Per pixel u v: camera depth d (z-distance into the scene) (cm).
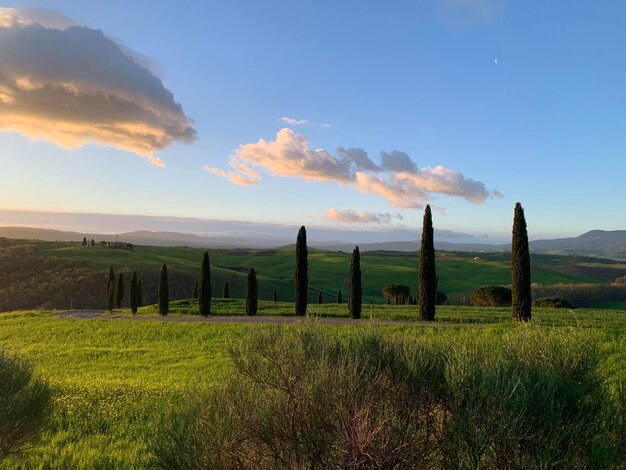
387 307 5178
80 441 968
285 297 10325
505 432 452
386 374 556
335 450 497
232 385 587
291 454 504
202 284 4650
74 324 3938
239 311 4816
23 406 723
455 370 516
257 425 516
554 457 443
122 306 9012
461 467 456
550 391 482
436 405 525
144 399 1355
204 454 517
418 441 499
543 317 3189
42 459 830
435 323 3219
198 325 3531
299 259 4431
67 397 1363
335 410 494
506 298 5972
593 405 505
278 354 583
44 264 10312
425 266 3584
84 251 12975
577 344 572
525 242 3231
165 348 2841
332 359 573
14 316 5216
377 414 508
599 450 452
